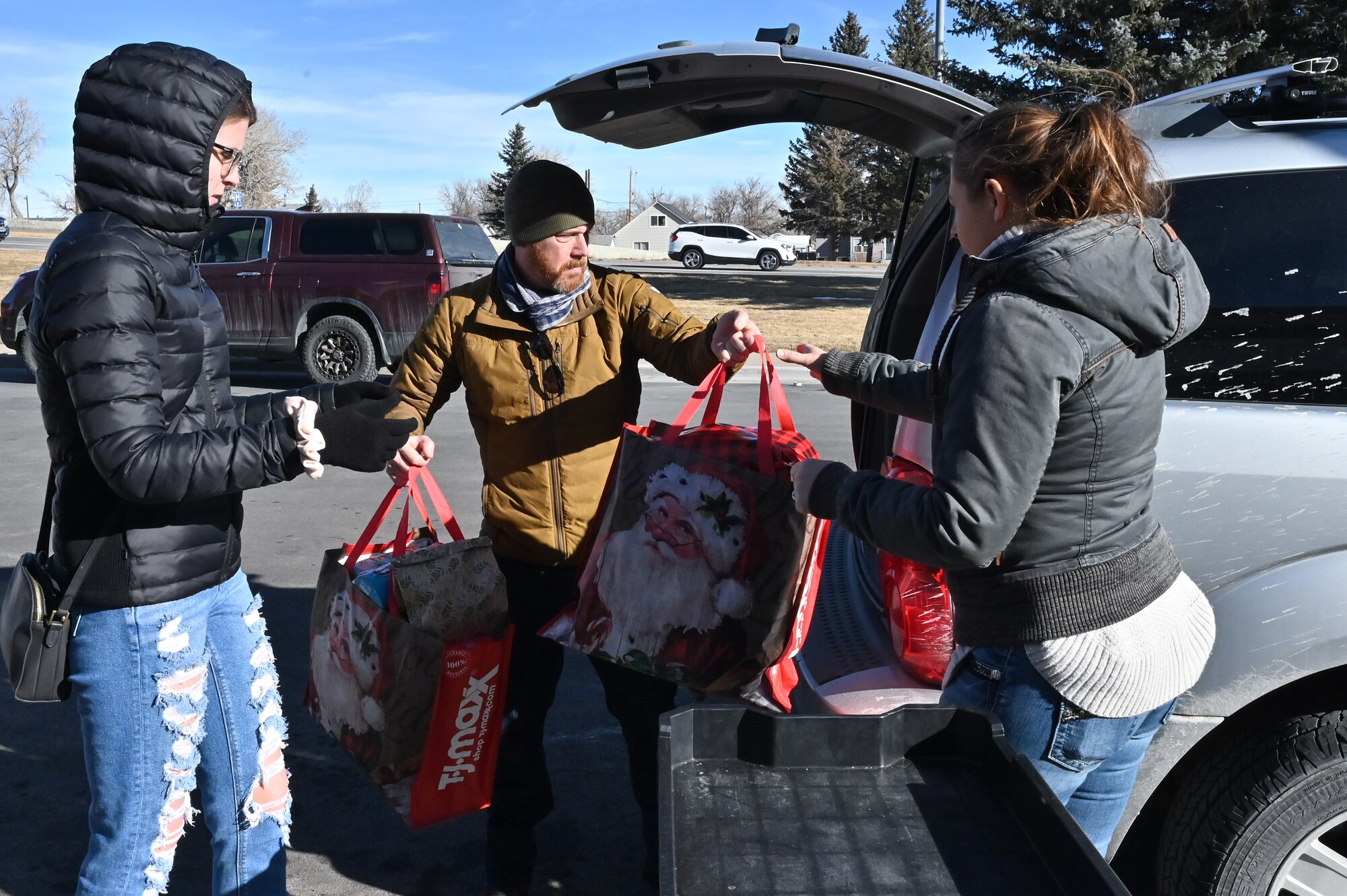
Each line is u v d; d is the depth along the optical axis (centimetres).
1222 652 216
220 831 226
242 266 1163
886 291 332
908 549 167
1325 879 216
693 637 227
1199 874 220
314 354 1162
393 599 240
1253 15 1767
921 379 214
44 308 191
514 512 263
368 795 346
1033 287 162
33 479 747
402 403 264
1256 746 217
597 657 239
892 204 4628
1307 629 213
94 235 192
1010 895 125
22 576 205
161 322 199
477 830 328
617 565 235
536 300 257
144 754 208
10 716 393
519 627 266
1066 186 163
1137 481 174
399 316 1152
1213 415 221
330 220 1165
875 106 257
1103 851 201
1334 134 236
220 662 218
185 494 190
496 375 259
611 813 335
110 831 210
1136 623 175
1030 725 179
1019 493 158
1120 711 176
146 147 194
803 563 224
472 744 243
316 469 200
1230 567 217
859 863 131
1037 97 190
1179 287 166
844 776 151
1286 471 216
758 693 232
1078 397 165
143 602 202
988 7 1938
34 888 294
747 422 979
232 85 203
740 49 243
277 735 228
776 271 4031
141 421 189
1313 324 224
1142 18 1834
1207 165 234
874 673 228
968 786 149
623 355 262
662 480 229
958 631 188
